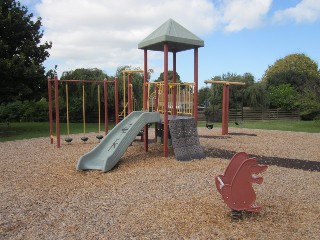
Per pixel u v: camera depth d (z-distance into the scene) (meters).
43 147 10.03
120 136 7.49
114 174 6.27
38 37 15.98
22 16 15.19
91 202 4.66
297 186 5.29
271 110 27.53
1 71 13.30
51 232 3.62
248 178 3.80
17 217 4.11
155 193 4.96
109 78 22.06
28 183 5.80
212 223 3.72
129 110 10.34
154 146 9.25
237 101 27.23
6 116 22.81
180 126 7.63
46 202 4.71
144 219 3.90
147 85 9.25
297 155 8.47
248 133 14.12
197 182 5.50
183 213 4.04
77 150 9.31
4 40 14.30
